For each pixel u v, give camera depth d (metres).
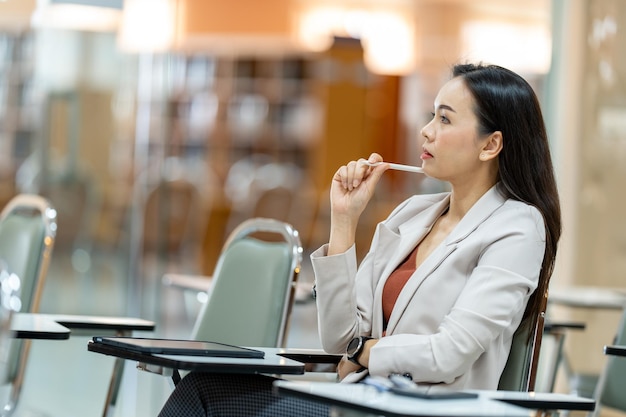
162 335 8.16
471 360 2.76
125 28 8.59
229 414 2.64
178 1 8.91
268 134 15.43
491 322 2.75
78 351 7.27
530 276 2.86
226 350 2.58
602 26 6.51
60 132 8.47
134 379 6.30
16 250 4.37
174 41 8.80
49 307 8.62
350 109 14.61
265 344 3.55
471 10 12.26
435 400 2.17
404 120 14.26
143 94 8.69
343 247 3.11
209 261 11.97
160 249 8.84
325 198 14.12
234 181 14.20
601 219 6.45
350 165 3.14
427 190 8.84
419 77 14.01
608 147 6.46
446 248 2.98
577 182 6.52
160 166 8.80
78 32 8.45
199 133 14.42
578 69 6.59
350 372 2.99
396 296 3.07
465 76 3.04
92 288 8.65
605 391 3.98
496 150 3.00
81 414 5.52
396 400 2.14
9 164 8.32
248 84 15.16
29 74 8.34
